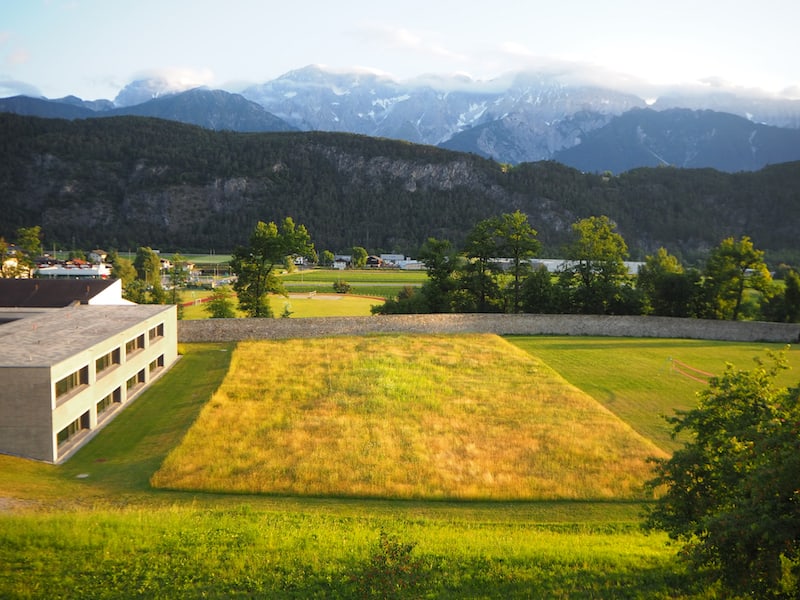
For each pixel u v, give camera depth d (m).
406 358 49.84
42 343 31.67
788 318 71.31
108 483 23.95
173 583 15.06
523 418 33.97
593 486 24.83
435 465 26.61
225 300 74.69
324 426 31.58
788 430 12.70
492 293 73.19
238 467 25.62
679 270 84.94
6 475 23.55
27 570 15.22
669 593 14.82
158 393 38.72
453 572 15.95
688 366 49.59
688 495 15.61
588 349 56.91
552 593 14.91
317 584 15.18
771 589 12.35
